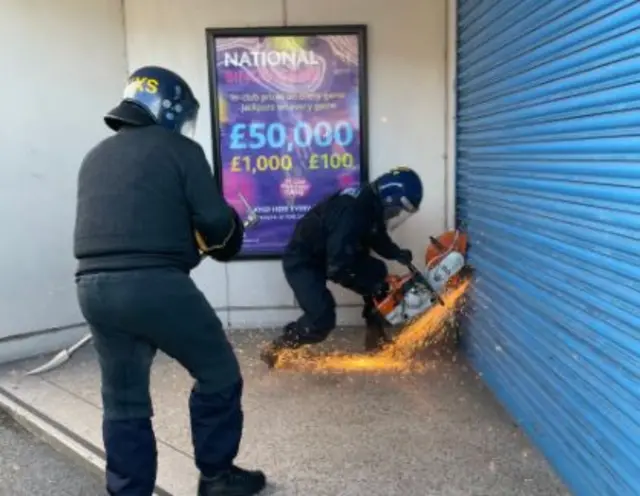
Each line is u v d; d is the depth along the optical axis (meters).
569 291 2.94
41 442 3.95
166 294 2.64
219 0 5.37
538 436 3.36
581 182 2.77
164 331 2.68
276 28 5.31
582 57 2.73
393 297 4.61
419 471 3.17
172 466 3.32
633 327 2.39
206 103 5.49
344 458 3.32
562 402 3.05
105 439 2.78
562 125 2.96
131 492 2.75
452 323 5.00
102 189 2.70
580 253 2.81
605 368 2.62
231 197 5.50
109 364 2.74
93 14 5.25
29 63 4.98
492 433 3.56
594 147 2.64
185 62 5.45
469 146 4.66
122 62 5.45
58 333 5.30
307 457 3.34
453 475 3.12
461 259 4.53
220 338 2.85
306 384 4.33
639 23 2.28
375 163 5.50
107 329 2.68
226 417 2.88
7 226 4.97
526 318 3.50
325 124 5.43
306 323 4.47
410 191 4.34
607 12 2.51
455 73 4.96
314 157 5.46
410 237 5.50
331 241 4.25
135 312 2.62
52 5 5.04
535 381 3.39
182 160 2.77
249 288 5.68
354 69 5.36
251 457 3.35
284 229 5.55
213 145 5.45
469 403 3.96
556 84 3.01
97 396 4.33
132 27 5.43
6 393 4.45
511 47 3.65
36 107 5.04
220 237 2.85
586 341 2.78
